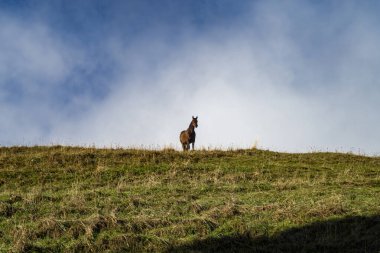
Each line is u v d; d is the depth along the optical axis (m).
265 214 15.37
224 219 15.01
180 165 23.69
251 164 24.41
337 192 18.12
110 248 13.34
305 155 27.84
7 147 28.83
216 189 19.08
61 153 25.48
